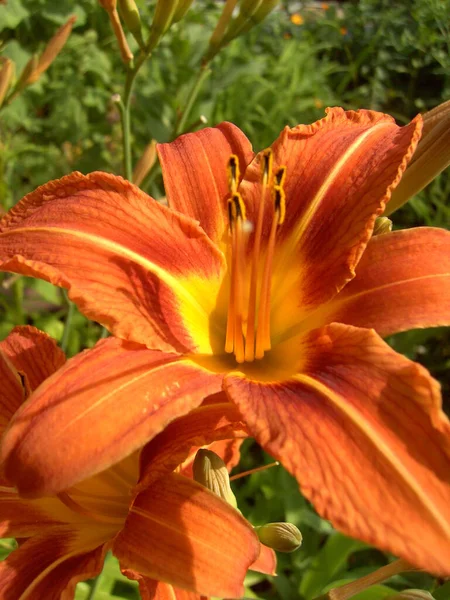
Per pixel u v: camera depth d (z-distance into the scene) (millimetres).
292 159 147
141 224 129
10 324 325
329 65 531
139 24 194
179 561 107
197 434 119
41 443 94
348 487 89
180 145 152
